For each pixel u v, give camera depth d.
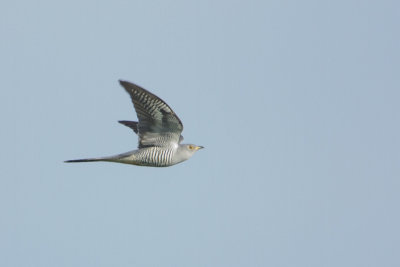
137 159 16.61
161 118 16.16
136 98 15.91
